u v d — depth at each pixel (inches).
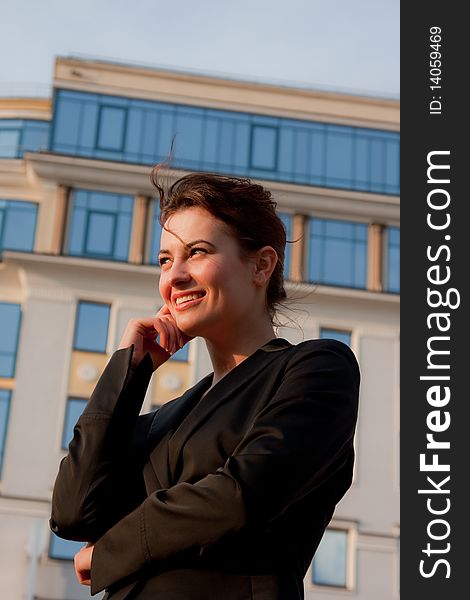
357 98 1118.4
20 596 894.4
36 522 924.0
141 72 1101.1
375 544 954.1
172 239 69.4
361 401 1003.9
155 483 63.7
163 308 74.1
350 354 67.2
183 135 1091.9
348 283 1053.2
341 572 948.6
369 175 1098.7
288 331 1013.2
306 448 59.2
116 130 1083.3
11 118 1112.2
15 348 984.9
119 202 1040.8
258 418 61.1
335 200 1069.8
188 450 63.1
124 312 1000.2
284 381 63.6
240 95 1109.7
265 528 57.8
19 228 1033.5
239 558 58.8
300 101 1115.9
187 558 58.5
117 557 58.7
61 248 1019.9
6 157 1083.3
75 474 63.6
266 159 1097.4
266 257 70.4
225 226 69.1
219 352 70.2
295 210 1069.1
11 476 941.8
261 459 57.9
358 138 1111.0
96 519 63.6
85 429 64.7
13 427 957.8
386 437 992.2
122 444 65.0
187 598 57.6
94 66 1096.8
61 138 1072.8
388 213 1071.6
